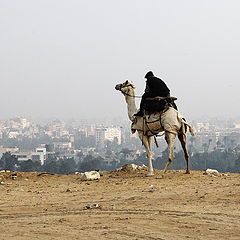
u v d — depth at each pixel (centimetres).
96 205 2522
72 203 2677
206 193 2819
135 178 3547
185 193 2845
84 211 2433
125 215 2314
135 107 3734
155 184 3216
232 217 2233
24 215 2383
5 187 3297
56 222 2194
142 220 2202
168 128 3484
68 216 2327
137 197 2775
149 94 3528
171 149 3528
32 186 3341
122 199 2742
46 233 1998
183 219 2206
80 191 3081
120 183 3331
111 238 1920
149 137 3647
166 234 1970
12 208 2562
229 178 3459
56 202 2720
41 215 2372
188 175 3594
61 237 1939
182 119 3550
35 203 2695
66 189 3180
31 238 1925
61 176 3888
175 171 3888
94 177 3641
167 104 3516
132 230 2033
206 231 2011
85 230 2045
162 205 2528
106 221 2198
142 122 3584
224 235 1952
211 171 3706
